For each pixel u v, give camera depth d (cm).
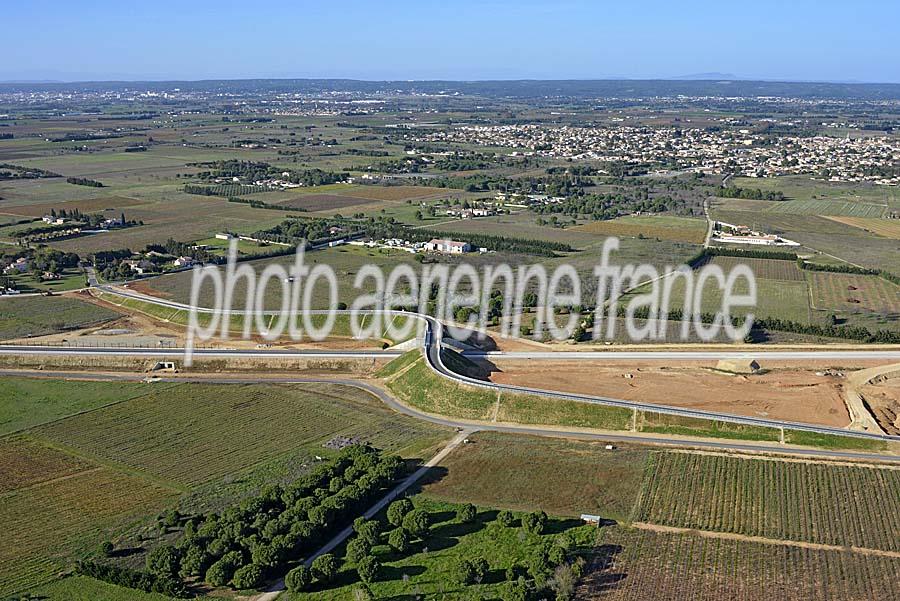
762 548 12538
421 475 15062
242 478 15038
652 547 12588
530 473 14988
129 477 15162
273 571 12112
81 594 11694
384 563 12356
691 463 15225
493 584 11775
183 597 11619
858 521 13238
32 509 14025
